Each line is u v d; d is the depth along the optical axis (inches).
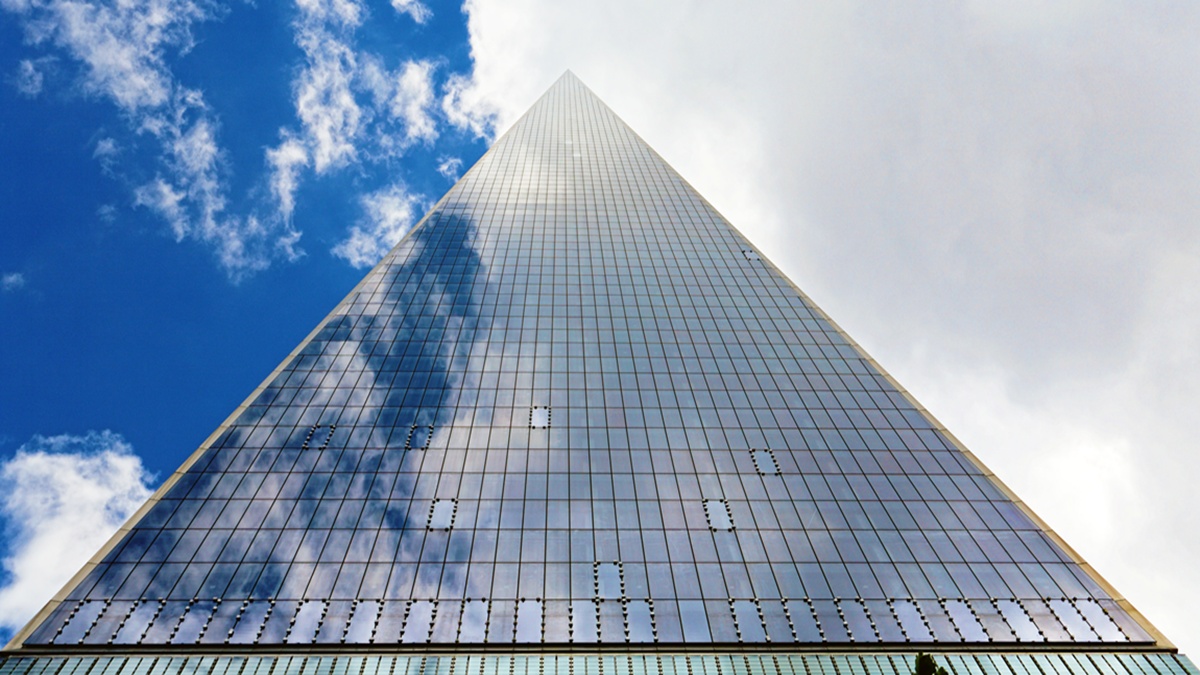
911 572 1031.6
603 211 2438.5
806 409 1434.5
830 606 974.4
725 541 1083.3
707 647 909.2
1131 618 953.5
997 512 1163.3
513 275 1953.7
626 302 1834.4
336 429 1314.0
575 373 1517.0
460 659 885.2
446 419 1352.1
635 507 1146.7
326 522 1093.1
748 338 1695.4
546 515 1121.4
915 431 1375.5
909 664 884.0
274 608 944.3
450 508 1128.8
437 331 1663.4
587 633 924.0
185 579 981.2
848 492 1202.6
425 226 2272.4
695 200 2566.4
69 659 861.8
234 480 1173.7
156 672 849.5
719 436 1336.1
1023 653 908.6
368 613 941.8
